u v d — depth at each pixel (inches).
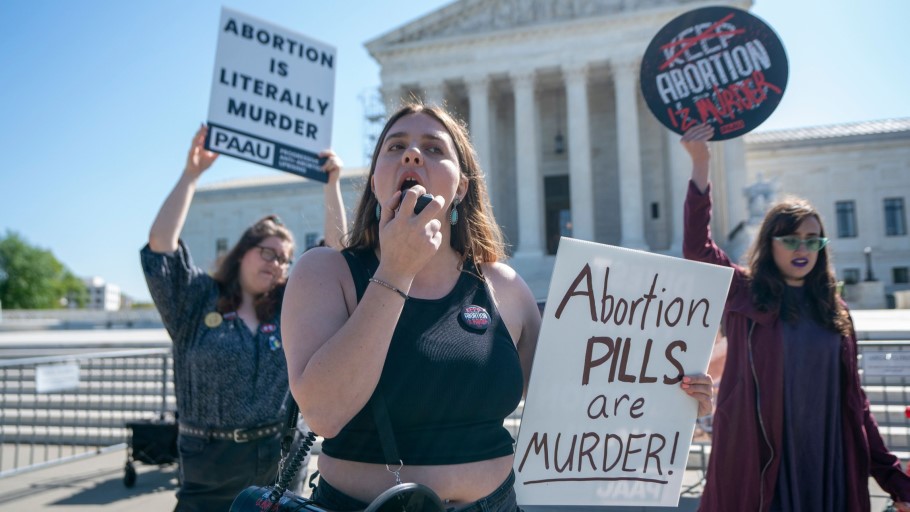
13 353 667.4
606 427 95.0
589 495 94.2
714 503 135.3
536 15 1504.7
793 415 133.8
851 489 132.8
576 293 93.7
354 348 59.5
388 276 60.7
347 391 60.4
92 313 1907.0
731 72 149.6
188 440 142.0
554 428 92.7
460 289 76.9
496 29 1520.7
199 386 140.7
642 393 96.9
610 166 1664.6
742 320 141.0
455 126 82.8
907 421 303.9
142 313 1834.4
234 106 179.2
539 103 1670.8
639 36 1428.4
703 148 150.9
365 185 83.3
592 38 1456.7
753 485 131.0
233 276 150.3
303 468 149.2
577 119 1445.6
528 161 1467.8
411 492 59.1
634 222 1397.6
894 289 1690.5
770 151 1972.2
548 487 92.7
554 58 1475.1
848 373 137.3
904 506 131.7
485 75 1508.4
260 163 181.0
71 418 432.5
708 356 100.0
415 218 60.1
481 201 86.8
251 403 140.6
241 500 70.9
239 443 139.4
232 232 2201.0
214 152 173.3
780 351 134.6
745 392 135.3
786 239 138.1
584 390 93.8
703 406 98.8
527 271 1408.7
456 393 68.3
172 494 277.9
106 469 323.3
